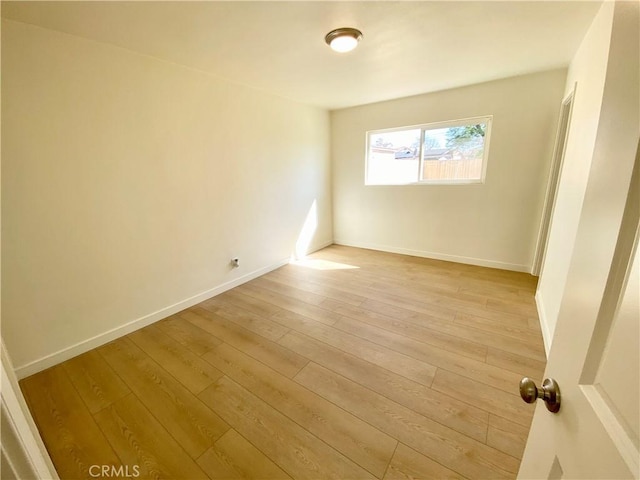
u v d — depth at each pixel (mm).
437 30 1842
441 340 2084
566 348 588
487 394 1586
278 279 3332
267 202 3410
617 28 498
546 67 2643
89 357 1989
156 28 1724
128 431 1427
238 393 1650
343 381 1719
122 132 2072
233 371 1829
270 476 1209
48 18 1567
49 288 1856
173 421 1477
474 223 3555
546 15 1683
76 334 2002
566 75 2699
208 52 2100
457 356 1905
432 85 3100
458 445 1305
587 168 1652
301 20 1675
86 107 1882
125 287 2230
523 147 3062
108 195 2057
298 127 3705
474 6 1575
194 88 2480
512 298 2697
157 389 1693
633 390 383
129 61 2049
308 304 2705
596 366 482
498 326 2238
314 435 1381
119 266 2178
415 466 1224
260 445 1340
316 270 3605
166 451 1323
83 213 1949
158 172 2322
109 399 1624
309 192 4074
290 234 3842
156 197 2336
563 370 587
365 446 1317
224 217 2922
